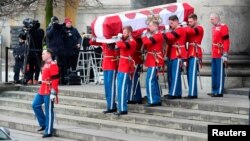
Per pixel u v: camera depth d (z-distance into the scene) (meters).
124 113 16.52
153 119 15.70
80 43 22.83
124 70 16.36
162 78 19.69
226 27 17.06
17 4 32.06
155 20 16.38
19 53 22.73
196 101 16.22
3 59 39.78
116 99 17.23
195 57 16.78
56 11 39.59
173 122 15.24
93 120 16.97
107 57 16.94
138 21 16.66
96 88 20.33
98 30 16.72
